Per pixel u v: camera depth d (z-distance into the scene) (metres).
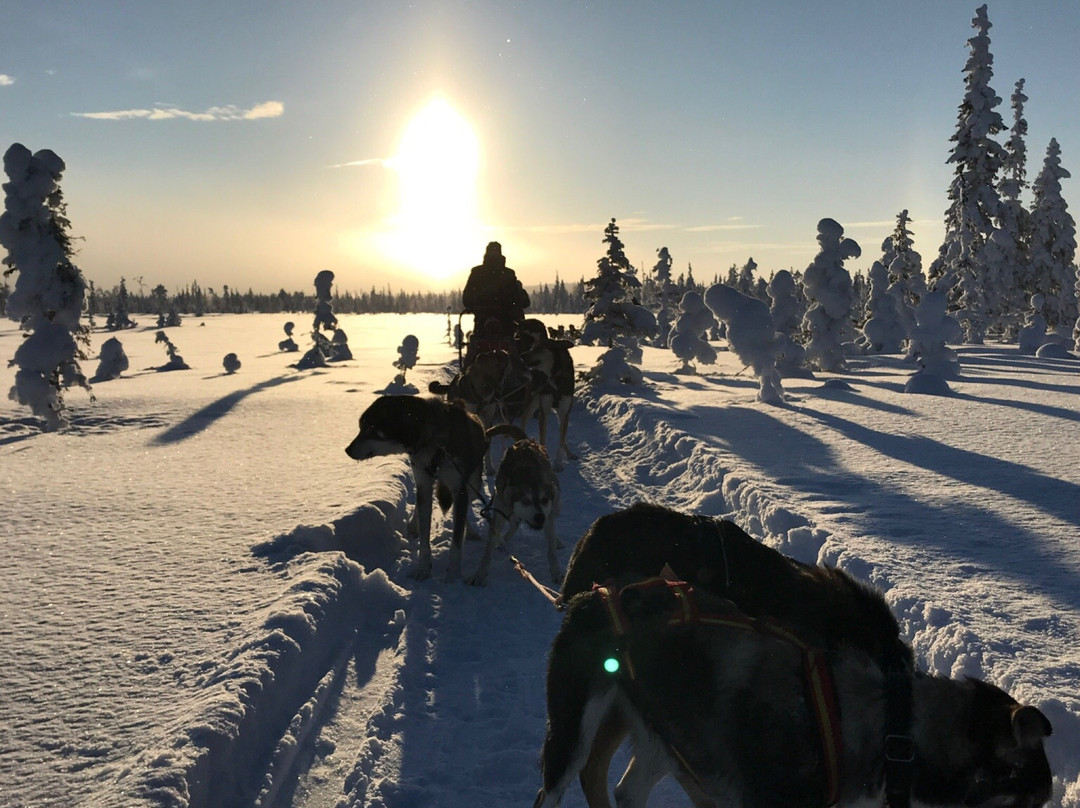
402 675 5.51
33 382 19.08
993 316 44.12
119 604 6.09
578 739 3.03
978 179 42.97
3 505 9.80
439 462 7.65
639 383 23.33
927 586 5.68
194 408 21.95
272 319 169.38
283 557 7.24
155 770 3.63
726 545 3.88
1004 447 11.99
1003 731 2.43
